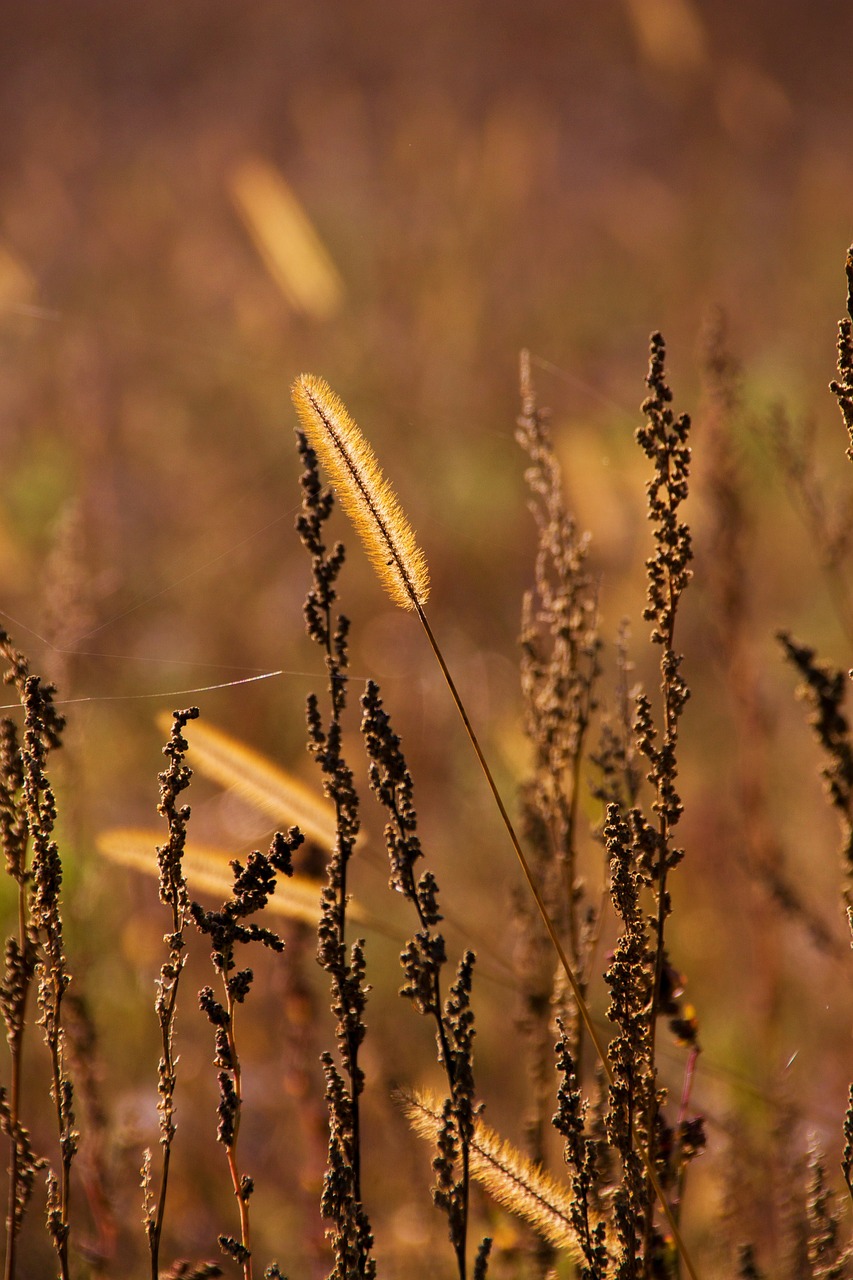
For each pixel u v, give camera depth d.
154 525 7.95
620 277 10.71
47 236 12.40
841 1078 4.31
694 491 5.47
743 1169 3.30
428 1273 3.47
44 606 5.02
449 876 5.50
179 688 6.62
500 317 9.68
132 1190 3.90
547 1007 3.07
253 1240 3.97
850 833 2.61
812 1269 2.76
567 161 14.92
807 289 10.15
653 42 12.23
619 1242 2.18
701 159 13.77
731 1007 4.64
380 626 7.48
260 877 2.01
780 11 17.64
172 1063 2.03
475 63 18.45
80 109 17.42
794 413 6.82
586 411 7.79
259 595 7.63
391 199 11.80
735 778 5.45
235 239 12.15
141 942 4.69
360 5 20.12
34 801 2.07
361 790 5.86
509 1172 2.17
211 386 9.30
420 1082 4.21
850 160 13.55
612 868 2.12
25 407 8.79
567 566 2.88
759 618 6.71
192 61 19.52
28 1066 4.43
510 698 6.30
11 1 21.11
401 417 8.17
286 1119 4.43
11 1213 2.21
